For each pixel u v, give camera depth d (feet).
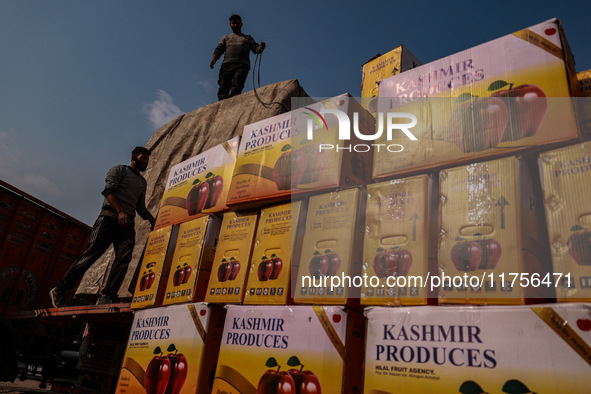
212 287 7.87
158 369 7.88
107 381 12.49
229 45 21.77
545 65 5.55
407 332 5.16
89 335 13.89
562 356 4.10
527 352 4.29
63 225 20.56
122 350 12.54
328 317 5.90
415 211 5.79
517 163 5.18
